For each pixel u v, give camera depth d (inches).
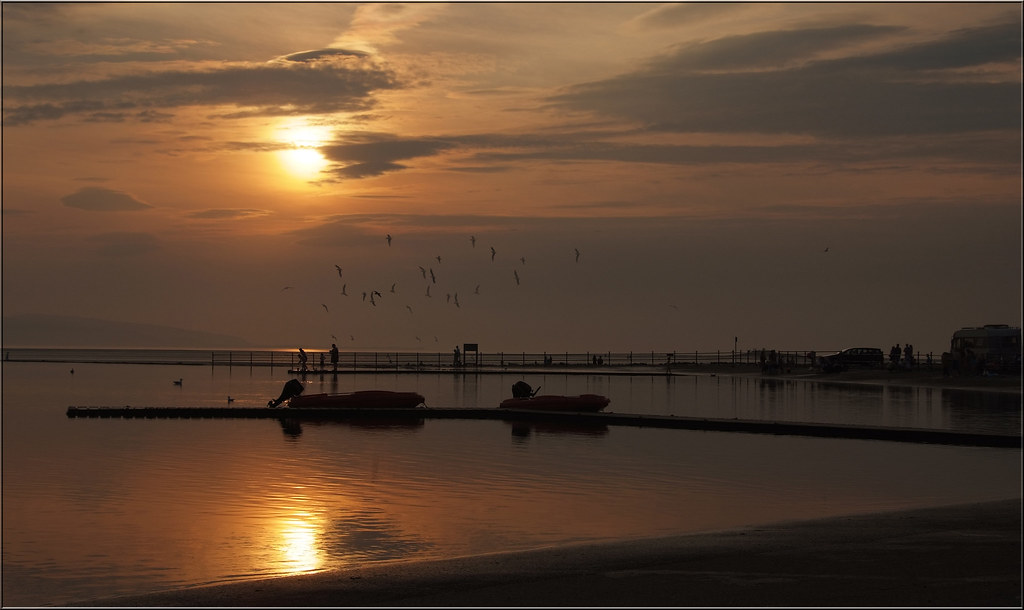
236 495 984.3
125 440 1471.5
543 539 775.1
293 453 1322.6
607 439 1469.0
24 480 1087.6
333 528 823.1
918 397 2315.5
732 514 872.9
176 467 1186.0
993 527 651.5
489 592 486.0
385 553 729.6
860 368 3516.2
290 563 706.8
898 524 668.7
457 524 834.2
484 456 1285.7
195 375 3526.1
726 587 487.5
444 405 2096.5
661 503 930.7
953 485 1021.8
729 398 2338.8
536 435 1536.7
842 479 1068.5
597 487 1026.7
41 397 2348.7
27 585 650.2
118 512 897.5
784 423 1507.1
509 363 4936.0
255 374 3609.7
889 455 1262.3
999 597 460.1
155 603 478.6
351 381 3105.3
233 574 674.8
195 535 794.2
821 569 522.9
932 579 496.4
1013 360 2849.4
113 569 692.7
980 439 1338.6
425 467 1180.5
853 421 1660.9
